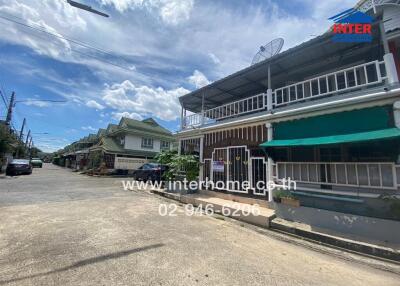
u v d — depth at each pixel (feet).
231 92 38.65
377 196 16.47
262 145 22.79
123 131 88.28
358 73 26.17
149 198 34.17
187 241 15.99
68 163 152.97
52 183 48.49
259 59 34.01
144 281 10.36
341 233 17.16
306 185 21.13
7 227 17.34
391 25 21.80
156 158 42.11
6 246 13.75
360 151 18.98
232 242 16.33
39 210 23.24
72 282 10.02
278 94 34.78
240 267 12.32
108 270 11.25
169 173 37.76
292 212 20.42
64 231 16.87
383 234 15.58
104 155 87.15
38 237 15.43
